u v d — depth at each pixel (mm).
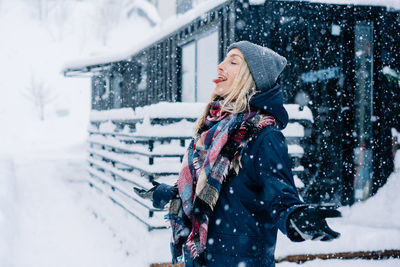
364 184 6758
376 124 6836
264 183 1530
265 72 1748
